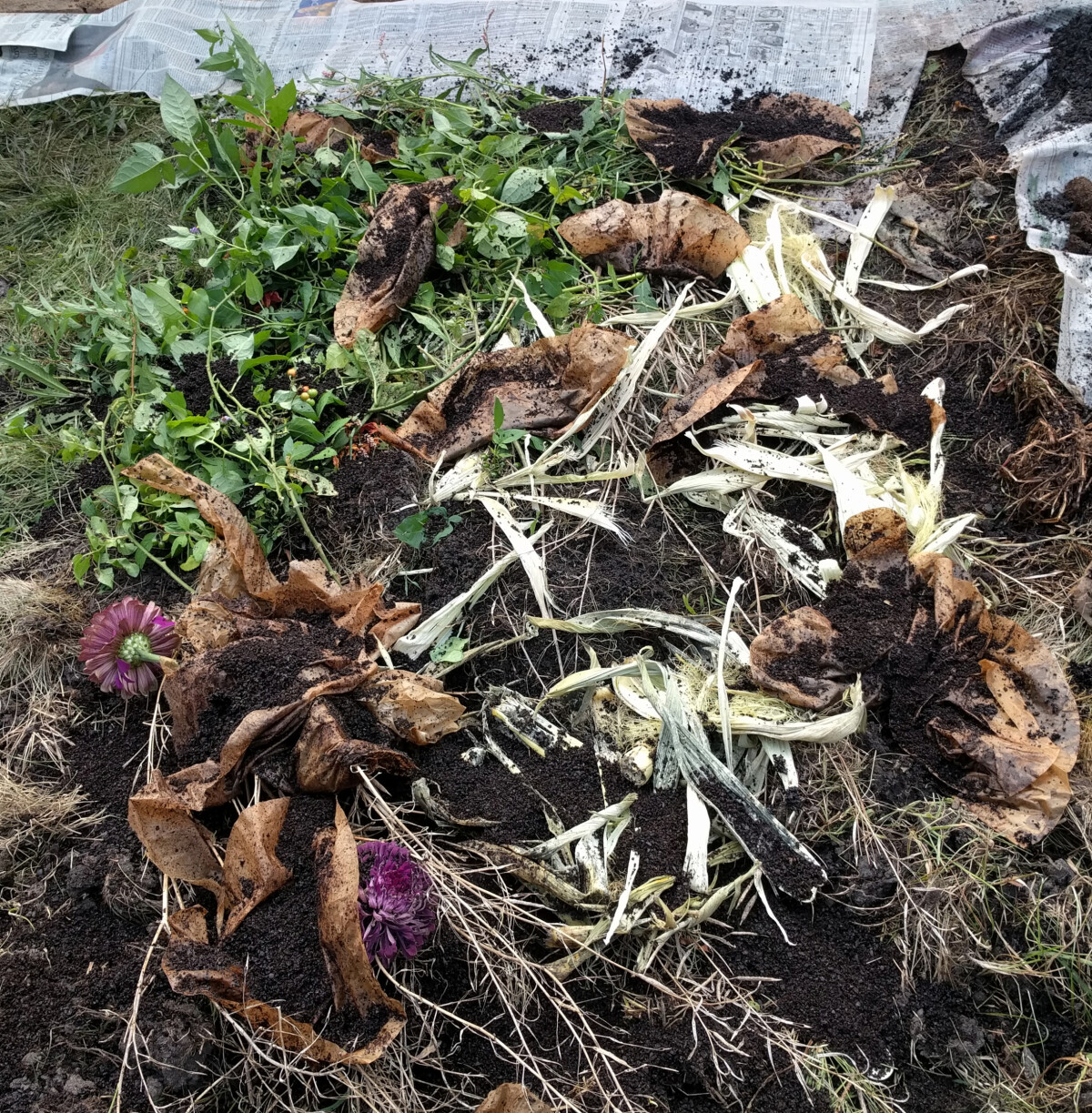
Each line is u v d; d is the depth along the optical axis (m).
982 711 1.87
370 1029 1.55
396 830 1.74
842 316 2.53
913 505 2.13
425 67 3.16
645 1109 1.61
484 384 2.31
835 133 2.88
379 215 2.51
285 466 2.22
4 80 3.33
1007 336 2.45
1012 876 1.78
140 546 2.19
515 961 1.66
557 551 2.15
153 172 2.65
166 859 1.70
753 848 1.78
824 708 1.91
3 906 1.81
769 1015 1.68
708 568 2.13
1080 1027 1.72
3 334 2.74
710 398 2.22
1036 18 2.94
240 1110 1.62
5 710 2.07
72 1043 1.65
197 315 2.48
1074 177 2.65
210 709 1.83
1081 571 2.15
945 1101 1.64
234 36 2.86
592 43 3.13
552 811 1.83
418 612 2.00
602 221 2.56
